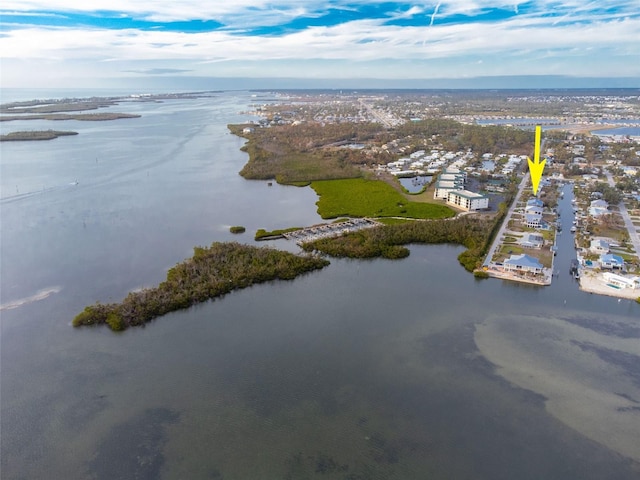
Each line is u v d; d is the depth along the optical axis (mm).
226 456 59312
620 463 59250
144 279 105938
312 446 61156
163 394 69688
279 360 78375
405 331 88000
